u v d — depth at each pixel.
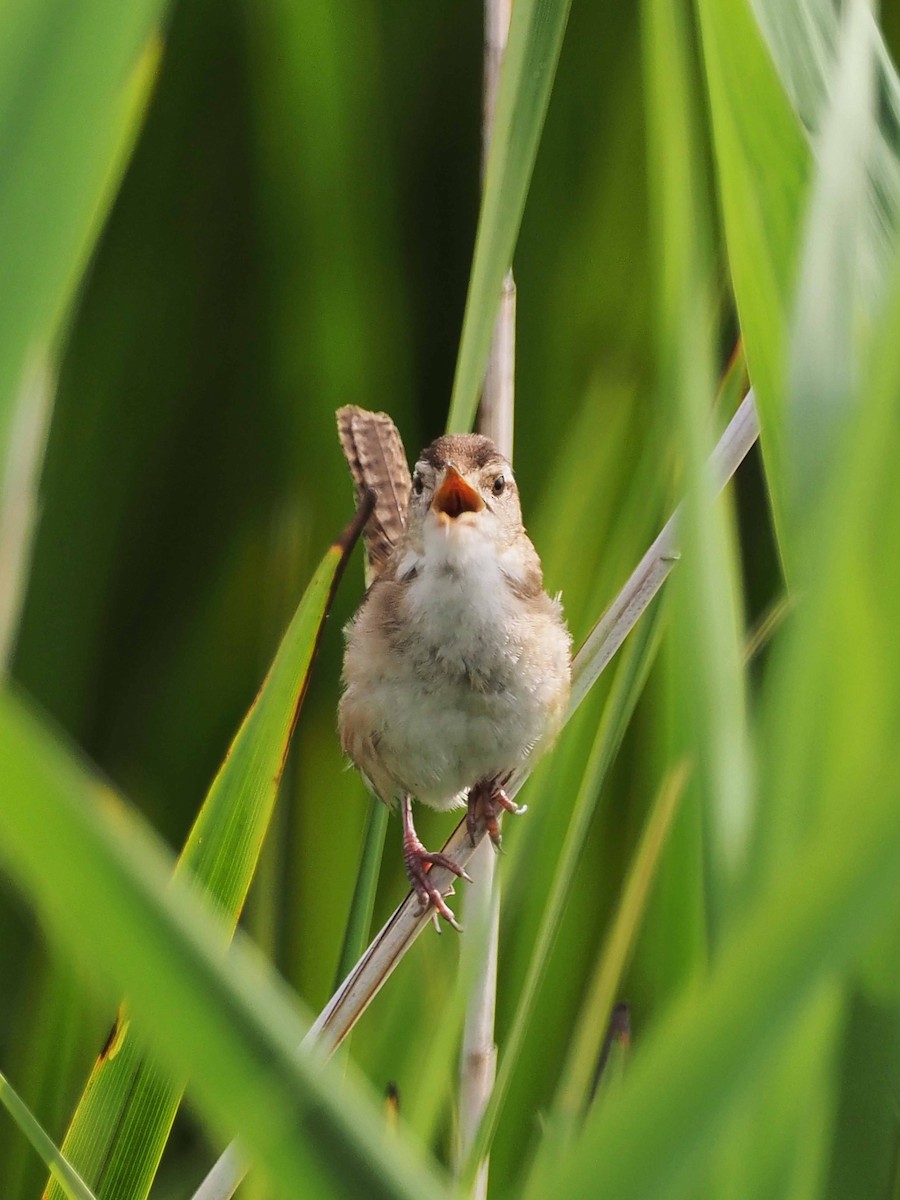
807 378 3.73
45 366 4.21
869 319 4.17
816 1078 3.59
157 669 4.36
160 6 3.32
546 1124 4.25
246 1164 4.21
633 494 4.29
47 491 4.35
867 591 3.24
